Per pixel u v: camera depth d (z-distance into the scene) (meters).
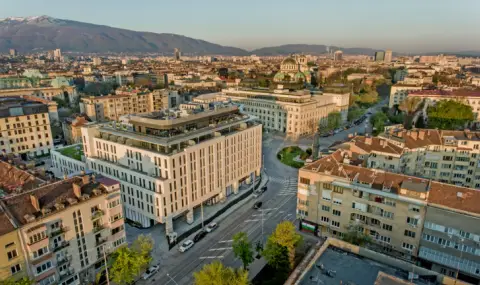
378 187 79.88
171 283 78.94
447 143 111.81
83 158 122.69
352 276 51.31
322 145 192.50
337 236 88.88
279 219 107.94
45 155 175.25
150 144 100.31
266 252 76.50
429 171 115.56
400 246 78.31
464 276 71.25
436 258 74.00
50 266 67.19
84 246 73.44
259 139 139.12
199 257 88.62
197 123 109.69
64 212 68.38
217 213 111.19
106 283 77.25
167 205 94.75
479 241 67.88
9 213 63.41
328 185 87.00
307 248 85.62
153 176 96.50
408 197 75.31
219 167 114.62
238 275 63.00
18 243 61.56
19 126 163.00
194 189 104.19
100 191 75.81
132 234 98.50
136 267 70.88
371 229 81.88
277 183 139.38
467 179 112.81
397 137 113.31
